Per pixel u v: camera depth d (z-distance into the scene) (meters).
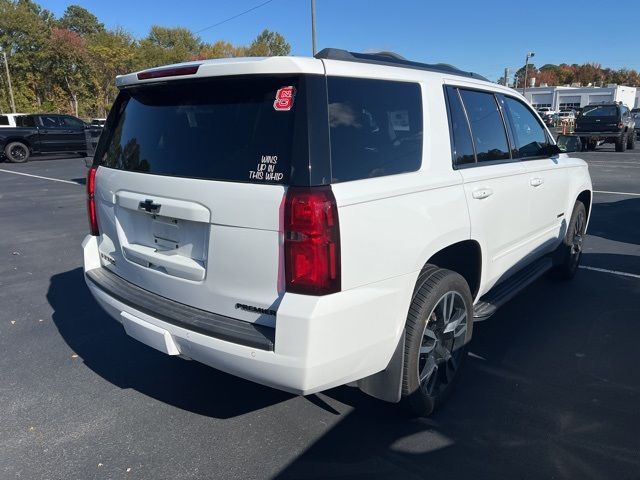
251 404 3.33
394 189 2.60
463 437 2.96
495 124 3.77
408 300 2.75
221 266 2.52
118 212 3.14
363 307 2.44
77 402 3.35
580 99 63.91
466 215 3.16
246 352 2.37
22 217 9.34
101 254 3.48
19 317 4.75
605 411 3.21
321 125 2.34
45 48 41.03
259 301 2.44
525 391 3.44
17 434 3.01
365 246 2.44
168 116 2.86
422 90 3.02
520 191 3.88
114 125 3.34
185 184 2.61
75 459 2.79
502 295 3.90
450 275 3.03
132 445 2.91
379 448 2.88
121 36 47.88
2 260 6.62
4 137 19.19
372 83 2.69
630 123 24.14
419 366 2.99
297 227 2.25
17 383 3.59
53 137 20.33
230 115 2.56
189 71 2.64
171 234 2.81
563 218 4.97
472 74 3.78
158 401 3.37
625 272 5.92
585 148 24.28
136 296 2.98
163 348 2.73
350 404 3.31
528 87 72.44
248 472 2.69
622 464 2.72
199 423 3.12
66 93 43.72
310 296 2.29
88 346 4.17
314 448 2.88
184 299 2.78
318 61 2.44
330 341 2.32
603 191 11.95
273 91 2.44
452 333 3.24
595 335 4.27
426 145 2.96
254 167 2.41
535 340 4.19
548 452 2.82
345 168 2.42
